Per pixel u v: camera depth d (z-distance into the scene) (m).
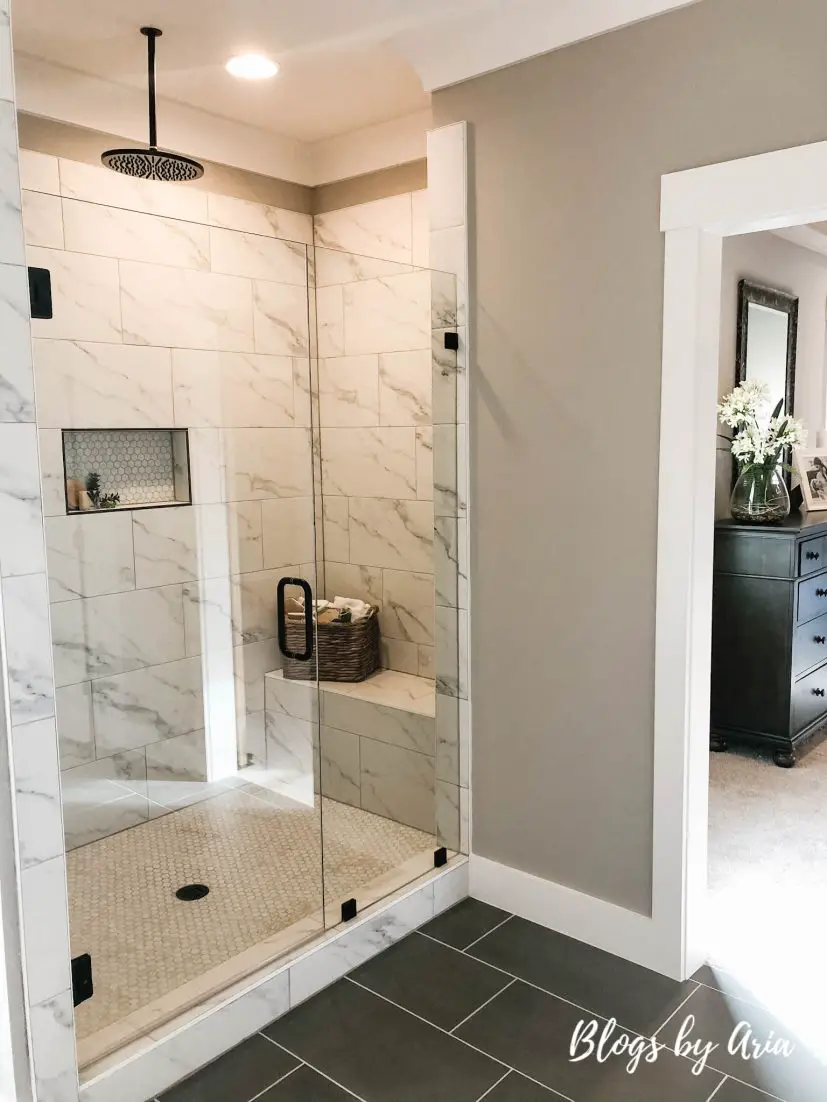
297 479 2.58
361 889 2.67
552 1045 2.16
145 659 2.21
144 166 2.74
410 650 2.92
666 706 2.35
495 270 2.60
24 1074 1.83
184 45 2.69
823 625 4.07
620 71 2.28
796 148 2.01
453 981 2.42
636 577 2.40
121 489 2.17
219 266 2.35
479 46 2.52
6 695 1.73
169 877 2.21
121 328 2.14
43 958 1.82
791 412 5.08
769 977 2.41
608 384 2.40
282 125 3.43
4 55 1.63
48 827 1.81
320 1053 2.15
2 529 1.70
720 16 2.10
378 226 3.54
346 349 2.71
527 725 2.68
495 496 2.69
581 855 2.60
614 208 2.33
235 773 2.39
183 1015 2.10
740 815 3.39
